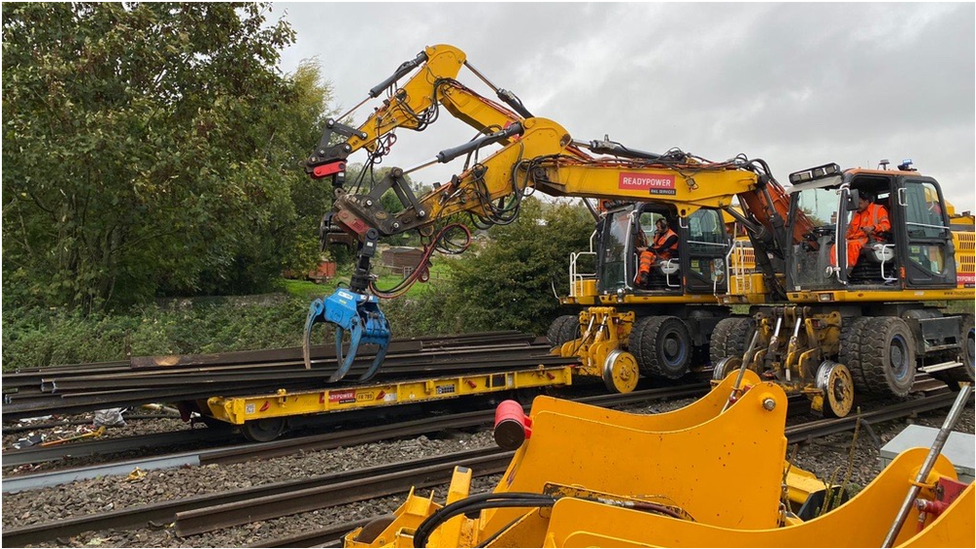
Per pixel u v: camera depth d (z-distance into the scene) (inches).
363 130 297.0
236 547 175.0
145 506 191.9
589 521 97.0
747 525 115.3
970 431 326.3
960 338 386.3
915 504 99.8
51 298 398.9
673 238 457.7
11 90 221.8
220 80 522.3
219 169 496.7
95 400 246.8
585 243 644.7
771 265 399.9
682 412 138.1
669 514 109.6
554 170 329.1
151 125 454.9
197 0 502.0
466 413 331.6
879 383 322.7
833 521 100.9
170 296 721.0
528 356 372.8
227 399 269.0
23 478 217.0
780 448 115.9
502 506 101.2
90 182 361.7
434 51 316.5
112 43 416.2
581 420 115.7
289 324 577.3
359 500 211.0
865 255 354.3
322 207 954.7
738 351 374.9
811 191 365.4
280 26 544.4
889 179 349.7
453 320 644.1
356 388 301.0
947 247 369.7
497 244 647.1
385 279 768.3
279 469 240.7
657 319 433.7
